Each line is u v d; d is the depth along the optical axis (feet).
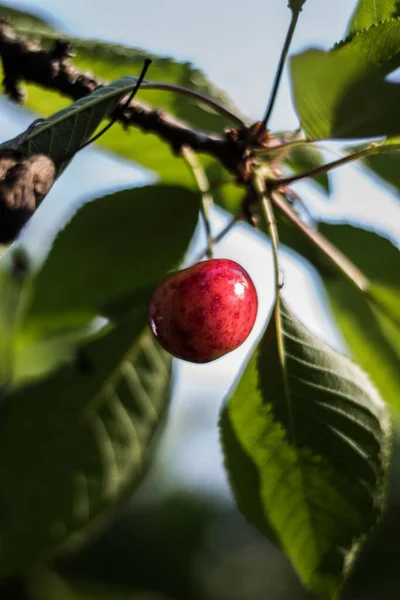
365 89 0.74
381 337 1.01
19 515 0.89
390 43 0.79
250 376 0.84
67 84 0.89
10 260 1.09
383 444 0.83
